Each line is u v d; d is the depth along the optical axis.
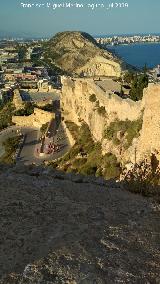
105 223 11.63
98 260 9.61
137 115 48.88
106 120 63.44
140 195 14.88
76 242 10.30
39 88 152.62
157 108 33.69
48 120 105.62
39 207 12.72
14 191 14.09
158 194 14.94
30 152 83.81
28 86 168.25
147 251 10.35
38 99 134.00
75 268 9.21
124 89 69.50
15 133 105.25
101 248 10.16
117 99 58.44
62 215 12.15
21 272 9.07
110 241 10.53
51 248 9.97
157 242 10.86
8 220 11.70
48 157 77.62
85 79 93.69
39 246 10.14
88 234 10.80
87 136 73.62
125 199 14.20
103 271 9.26
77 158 66.75
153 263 9.85
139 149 36.69
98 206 13.13
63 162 69.62
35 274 8.96
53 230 11.05
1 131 109.69
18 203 12.98
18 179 15.49
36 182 15.32
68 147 82.50
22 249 10.05
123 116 55.22
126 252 10.13
